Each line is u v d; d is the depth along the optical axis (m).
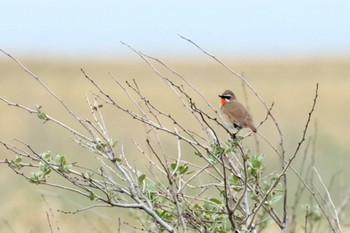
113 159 13.73
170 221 14.12
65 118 71.38
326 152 47.66
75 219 29.86
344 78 98.81
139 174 14.36
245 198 14.20
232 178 14.21
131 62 116.81
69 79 99.31
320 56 110.75
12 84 91.44
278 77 103.50
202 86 97.62
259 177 13.91
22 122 64.94
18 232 29.97
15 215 31.77
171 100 78.94
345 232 23.47
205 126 14.22
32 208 32.25
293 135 49.59
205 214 14.39
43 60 105.25
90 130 13.82
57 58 107.69
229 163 14.23
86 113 72.38
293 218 15.81
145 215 16.00
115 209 27.56
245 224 13.86
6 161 13.73
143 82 98.12
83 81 98.25
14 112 71.19
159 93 83.25
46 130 52.28
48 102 79.06
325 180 38.00
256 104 77.50
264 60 115.00
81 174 13.64
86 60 111.25
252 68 111.56
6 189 37.28
